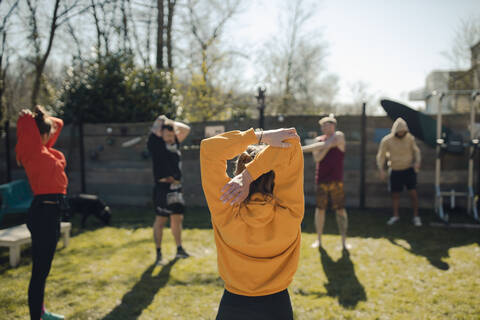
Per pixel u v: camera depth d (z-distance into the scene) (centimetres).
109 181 769
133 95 793
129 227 576
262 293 145
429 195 679
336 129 696
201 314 290
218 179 146
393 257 414
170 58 1261
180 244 428
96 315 287
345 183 702
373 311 290
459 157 664
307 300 310
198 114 1190
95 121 798
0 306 304
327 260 407
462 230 534
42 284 253
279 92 1797
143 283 349
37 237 253
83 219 575
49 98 1176
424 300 306
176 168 407
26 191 645
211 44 1332
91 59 859
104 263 405
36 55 1122
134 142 748
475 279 348
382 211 674
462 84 1484
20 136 257
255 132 149
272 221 146
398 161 571
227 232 144
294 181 151
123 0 1218
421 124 668
